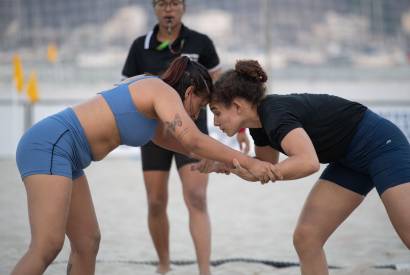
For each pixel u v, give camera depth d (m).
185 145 5.87
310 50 76.50
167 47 8.66
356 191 6.35
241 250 10.43
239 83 5.91
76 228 6.37
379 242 10.78
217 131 20.42
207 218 8.34
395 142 6.07
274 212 13.88
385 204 5.95
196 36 8.80
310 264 6.31
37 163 5.72
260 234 11.66
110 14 72.38
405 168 5.91
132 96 6.02
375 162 6.03
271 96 6.04
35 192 5.67
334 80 54.31
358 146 6.09
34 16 67.31
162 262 8.92
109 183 17.95
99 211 13.85
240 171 5.80
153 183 8.52
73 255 6.51
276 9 79.38
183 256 10.04
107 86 48.97
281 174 5.48
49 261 5.60
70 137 5.87
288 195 16.17
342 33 77.81
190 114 6.48
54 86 48.00
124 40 71.31
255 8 76.62
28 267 5.42
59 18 69.06
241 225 12.48
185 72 6.32
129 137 6.11
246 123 6.08
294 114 5.82
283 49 76.69
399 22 74.94
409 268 8.78
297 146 5.46
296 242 6.36
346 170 6.37
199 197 8.30
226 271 8.98
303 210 6.43
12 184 17.67
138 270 9.01
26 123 23.94
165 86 6.06
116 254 10.06
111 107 5.98
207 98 6.42
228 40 71.75
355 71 55.38
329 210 6.32
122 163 22.39
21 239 10.86
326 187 6.40
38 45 65.94
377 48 74.56
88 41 69.50
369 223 12.47
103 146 6.08
